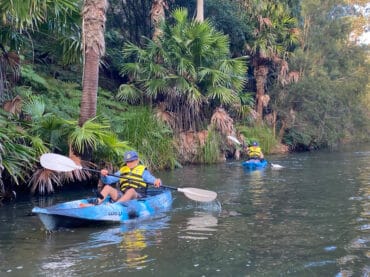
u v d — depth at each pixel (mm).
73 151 9898
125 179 7855
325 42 30141
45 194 9742
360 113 33469
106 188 7578
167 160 14703
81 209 6676
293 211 7871
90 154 10227
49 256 5289
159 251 5445
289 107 25688
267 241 5883
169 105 16297
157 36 16359
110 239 6012
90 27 9695
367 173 13773
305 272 4707
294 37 23828
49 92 12992
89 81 9867
